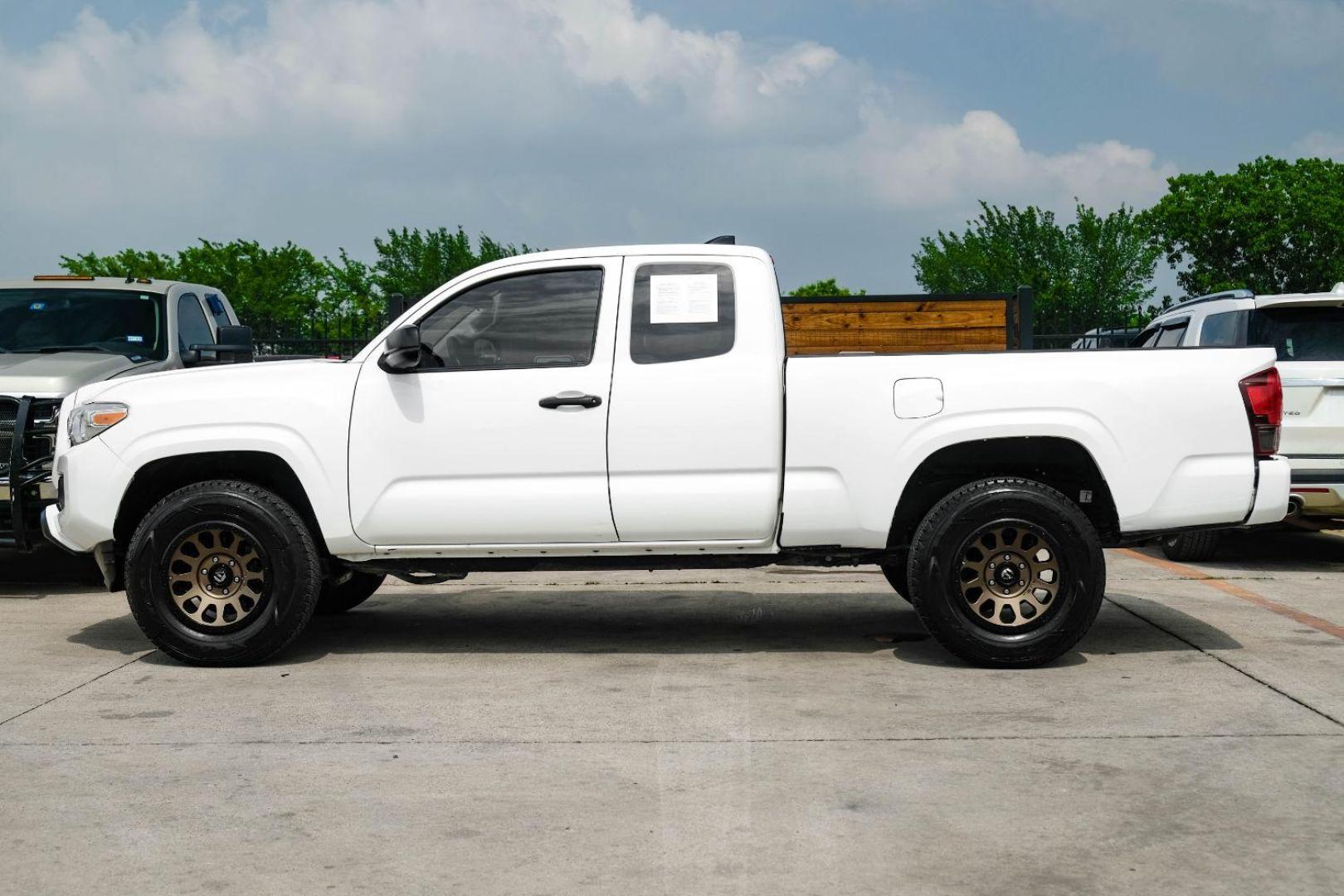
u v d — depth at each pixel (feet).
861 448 21.67
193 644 22.09
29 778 15.97
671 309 22.17
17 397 29.12
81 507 22.57
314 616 27.48
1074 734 17.48
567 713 18.89
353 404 22.26
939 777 15.66
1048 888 12.34
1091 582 21.12
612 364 21.99
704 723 18.29
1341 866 12.80
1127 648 23.08
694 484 21.80
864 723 18.15
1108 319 197.16
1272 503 21.63
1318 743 16.98
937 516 21.42
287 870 12.93
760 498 21.74
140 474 22.81
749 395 21.72
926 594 21.40
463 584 31.99
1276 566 34.27
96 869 13.01
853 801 14.85
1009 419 21.44
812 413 21.71
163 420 22.47
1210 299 35.78
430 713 19.04
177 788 15.56
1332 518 33.35
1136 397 21.47
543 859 13.15
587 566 22.68
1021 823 14.07
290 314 126.72
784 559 22.62
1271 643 23.41
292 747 17.26
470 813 14.57
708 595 30.04
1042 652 21.26
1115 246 204.13
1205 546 34.37
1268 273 216.33
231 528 22.06
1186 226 216.95
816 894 12.22
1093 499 22.57
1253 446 21.66
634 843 13.60
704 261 22.36
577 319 22.38
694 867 12.91
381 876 12.76
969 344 38.81
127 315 35.76
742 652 23.24
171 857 13.32
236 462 22.86
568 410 21.90
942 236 220.64
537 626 26.03
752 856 13.19
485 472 22.06
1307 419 32.12
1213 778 15.53
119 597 30.42
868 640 24.34
